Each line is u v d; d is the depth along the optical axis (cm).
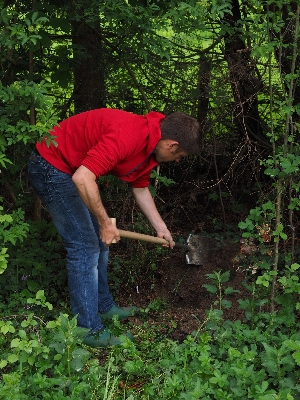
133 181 376
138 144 327
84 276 355
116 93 552
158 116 338
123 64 529
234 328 333
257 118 514
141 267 452
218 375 281
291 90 338
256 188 499
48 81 509
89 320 361
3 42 335
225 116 504
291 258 393
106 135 319
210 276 356
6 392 271
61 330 299
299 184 345
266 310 387
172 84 536
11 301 390
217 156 538
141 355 358
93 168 311
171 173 557
